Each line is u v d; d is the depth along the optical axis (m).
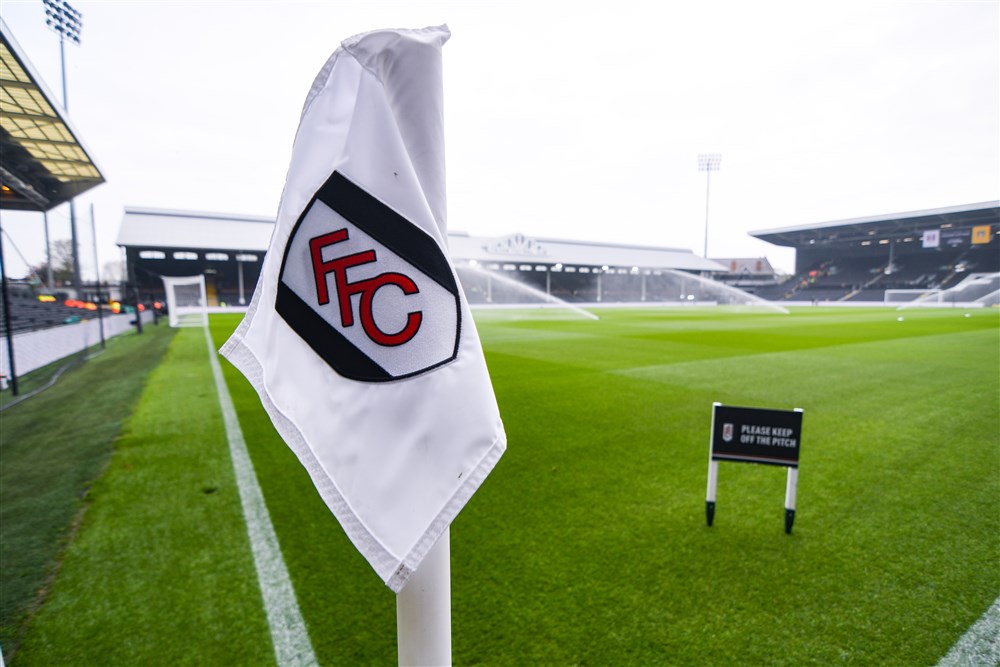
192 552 2.75
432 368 0.90
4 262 6.71
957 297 45.66
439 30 0.93
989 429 5.06
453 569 2.55
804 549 2.76
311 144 0.95
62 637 2.09
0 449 4.52
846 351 11.14
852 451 4.40
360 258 0.90
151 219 39.47
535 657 1.95
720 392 6.81
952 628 2.13
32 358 9.15
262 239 40.41
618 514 3.18
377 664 1.92
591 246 61.44
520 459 4.18
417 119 0.90
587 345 12.50
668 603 2.28
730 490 3.56
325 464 0.93
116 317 18.66
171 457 4.27
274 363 0.98
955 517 3.16
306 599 2.33
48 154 10.06
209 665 1.93
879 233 53.59
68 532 2.97
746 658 1.95
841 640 2.05
